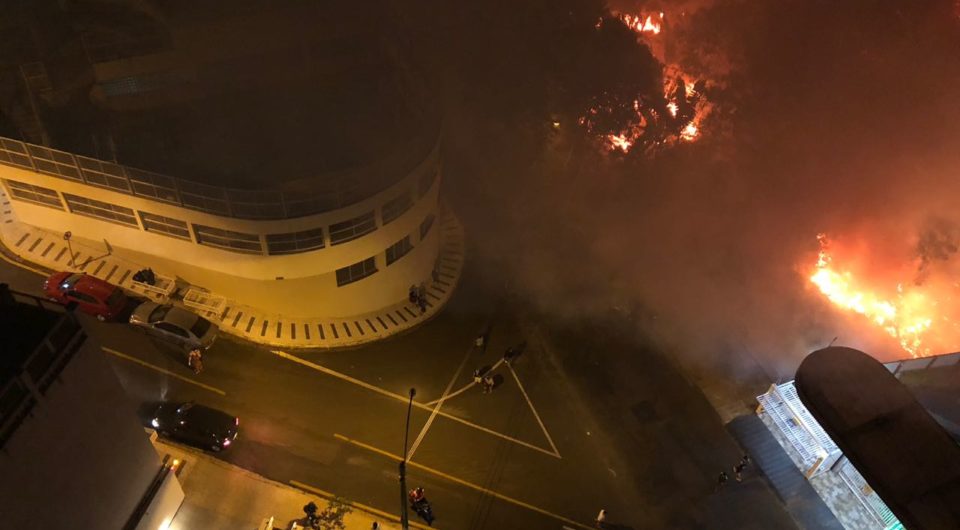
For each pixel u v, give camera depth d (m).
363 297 35.19
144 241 32.31
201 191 28.80
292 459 29.31
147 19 33.44
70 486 18.77
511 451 31.61
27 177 30.61
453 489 29.69
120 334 31.72
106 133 31.58
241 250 31.12
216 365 31.97
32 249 33.81
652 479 31.70
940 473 22.59
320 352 33.81
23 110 30.55
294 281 32.62
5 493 16.22
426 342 35.66
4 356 16.22
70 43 31.02
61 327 17.22
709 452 33.16
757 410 35.28
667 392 35.81
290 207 29.06
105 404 19.56
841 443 23.58
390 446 30.69
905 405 24.41
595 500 30.50
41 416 16.95
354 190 29.81
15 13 29.42
